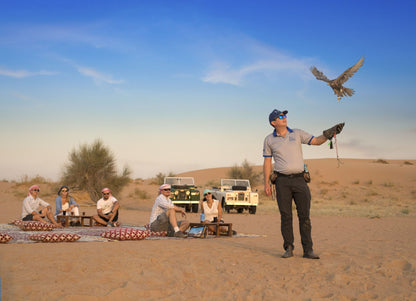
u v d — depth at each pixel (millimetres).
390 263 5625
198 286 4535
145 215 20672
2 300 3828
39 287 4281
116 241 8281
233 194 23672
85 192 28359
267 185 6559
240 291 4328
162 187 9805
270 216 21453
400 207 29578
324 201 37094
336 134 5992
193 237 9531
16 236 8641
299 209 6305
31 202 11484
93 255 6180
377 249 7293
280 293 4188
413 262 5594
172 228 9695
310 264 5738
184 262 5793
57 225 11680
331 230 12688
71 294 4016
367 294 4164
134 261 5742
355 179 49188
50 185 35406
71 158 26703
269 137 6512
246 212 25391
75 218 12469
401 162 69125
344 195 40500
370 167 54969
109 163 26750
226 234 10016
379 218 19219
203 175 65625
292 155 6293
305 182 6301
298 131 6391
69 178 26609
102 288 4320
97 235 9148
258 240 9055
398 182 46719
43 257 5941
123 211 23734
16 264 5441
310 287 4469
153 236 9562
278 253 6781
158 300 3967
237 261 5957
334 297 4078
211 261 5906
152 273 5027
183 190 24906
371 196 40219
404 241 8961
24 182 37812
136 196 36438
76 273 4988
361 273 5105
